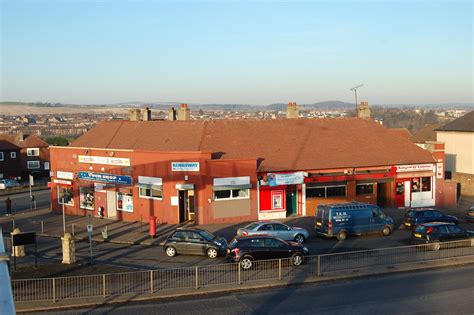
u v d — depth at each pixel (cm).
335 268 2209
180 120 4091
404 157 3938
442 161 4028
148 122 4175
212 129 3834
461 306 1730
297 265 2259
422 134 7094
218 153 3575
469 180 4809
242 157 3575
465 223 3444
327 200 3684
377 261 2323
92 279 2070
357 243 2809
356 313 1672
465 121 5538
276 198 3534
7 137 7794
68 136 13100
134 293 1878
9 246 2736
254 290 1941
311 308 1723
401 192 3919
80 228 3400
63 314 1680
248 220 3462
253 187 3466
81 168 3984
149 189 3553
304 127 4106
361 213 2953
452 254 2442
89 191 3950
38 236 3195
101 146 4097
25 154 7525
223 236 3017
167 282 2019
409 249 2547
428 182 4012
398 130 4612
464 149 5456
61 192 4144
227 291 1925
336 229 2891
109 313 1683
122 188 3709
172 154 3419
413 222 3167
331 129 4169
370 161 3797
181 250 2552
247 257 2209
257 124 4019
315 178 3612
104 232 3005
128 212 3691
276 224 2762
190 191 3466
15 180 6506
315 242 2847
